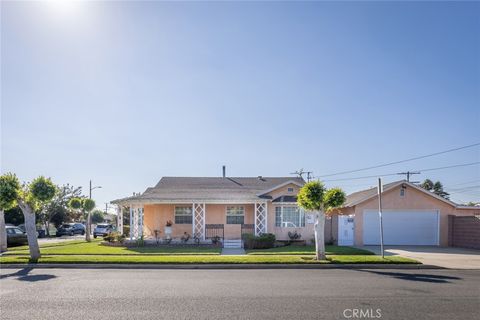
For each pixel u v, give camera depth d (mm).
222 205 28250
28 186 18234
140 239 24641
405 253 21297
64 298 9758
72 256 18422
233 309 8664
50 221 54469
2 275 13711
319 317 8047
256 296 10023
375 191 28328
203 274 14008
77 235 49156
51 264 16141
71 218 59219
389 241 26734
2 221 22562
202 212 27875
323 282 12234
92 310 8555
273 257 17688
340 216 26688
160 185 31781
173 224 28078
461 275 13992
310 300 9578
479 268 15805
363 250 21812
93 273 14242
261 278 13031
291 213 27531
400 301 9500
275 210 27594
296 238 26875
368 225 26781
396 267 16047
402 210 26875
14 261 16500
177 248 22922
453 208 27047
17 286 11445
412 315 8258
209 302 9336
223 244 24875
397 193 26953
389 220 26828
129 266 16000
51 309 8641
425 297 9977
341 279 12859
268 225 27453
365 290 10875
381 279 12883
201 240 25969
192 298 9773
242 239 25875
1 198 17359
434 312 8500
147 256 18266
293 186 27875
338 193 17297
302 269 15469
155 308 8742
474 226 24562
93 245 26141
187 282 12188
